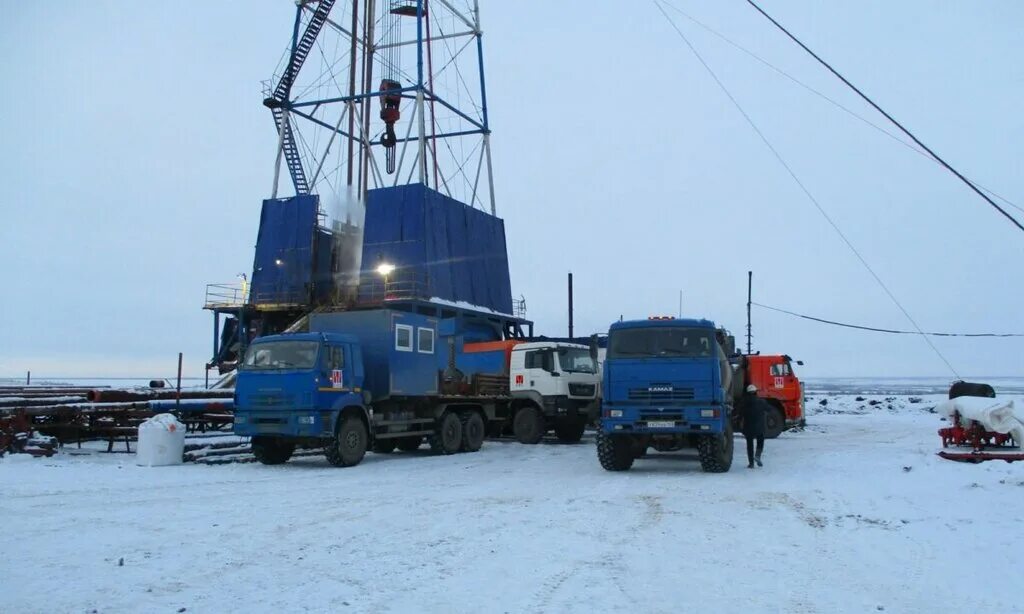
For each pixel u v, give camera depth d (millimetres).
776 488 13422
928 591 6914
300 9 40312
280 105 40500
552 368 24344
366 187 42219
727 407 16656
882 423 37531
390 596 6742
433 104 40781
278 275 39094
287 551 8484
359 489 13445
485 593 6836
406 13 41719
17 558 8039
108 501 11844
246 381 17359
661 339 15859
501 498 12375
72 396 21438
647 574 7504
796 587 7051
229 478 15008
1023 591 6875
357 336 19375
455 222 39562
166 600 6609
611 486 13797
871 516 10633
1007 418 17016
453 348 22547
